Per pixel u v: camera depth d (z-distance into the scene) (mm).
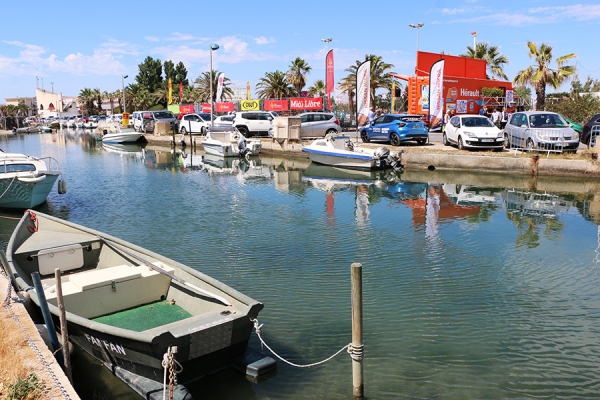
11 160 17094
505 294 8969
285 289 9250
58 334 6773
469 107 36188
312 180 22438
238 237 12844
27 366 5199
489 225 13844
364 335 7453
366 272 10141
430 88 28094
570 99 35969
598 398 5914
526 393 6004
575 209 15711
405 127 27078
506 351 6980
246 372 6340
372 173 23906
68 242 9156
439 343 7199
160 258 8008
